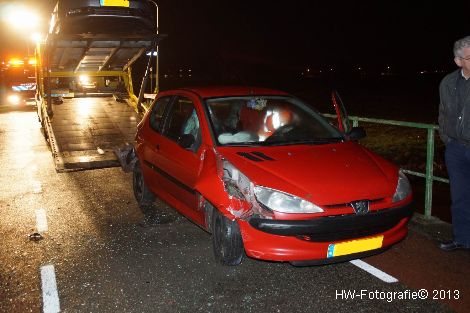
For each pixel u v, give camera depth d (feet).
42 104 40.19
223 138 15.06
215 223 14.11
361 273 13.62
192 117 16.66
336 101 17.58
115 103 44.88
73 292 12.70
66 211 20.17
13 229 17.90
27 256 15.25
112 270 14.06
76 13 31.63
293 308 11.68
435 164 32.45
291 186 12.46
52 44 35.01
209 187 13.61
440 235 16.42
